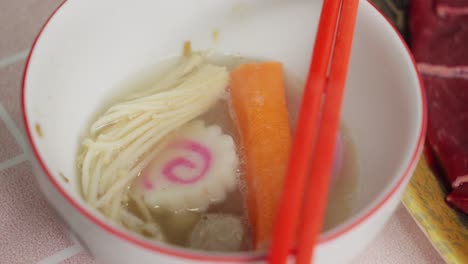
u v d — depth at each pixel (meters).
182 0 0.28
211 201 0.26
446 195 0.28
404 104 0.24
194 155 0.27
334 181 0.26
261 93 0.28
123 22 0.27
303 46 0.29
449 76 0.31
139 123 0.28
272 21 0.29
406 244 0.27
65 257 0.26
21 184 0.28
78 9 0.25
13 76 0.32
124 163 0.27
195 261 0.20
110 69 0.28
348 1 0.25
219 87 0.29
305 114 0.22
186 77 0.29
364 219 0.20
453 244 0.26
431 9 0.33
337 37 0.24
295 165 0.21
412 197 0.27
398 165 0.22
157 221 0.25
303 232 0.20
